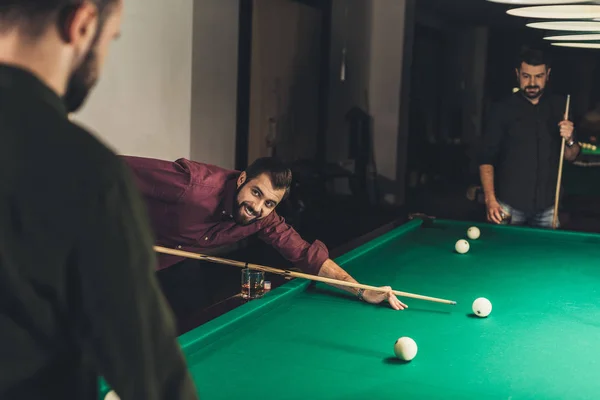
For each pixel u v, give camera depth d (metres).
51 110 0.65
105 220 0.63
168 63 4.14
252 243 5.31
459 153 10.50
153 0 3.94
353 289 2.22
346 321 1.98
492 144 4.13
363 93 7.42
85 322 0.64
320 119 7.14
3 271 0.62
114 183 0.64
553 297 2.33
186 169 2.39
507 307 2.18
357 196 7.36
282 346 1.73
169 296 3.62
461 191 9.27
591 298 2.32
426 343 1.80
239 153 5.30
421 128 9.54
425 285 2.44
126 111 3.82
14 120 0.63
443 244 3.20
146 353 0.66
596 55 10.02
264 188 2.25
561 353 1.75
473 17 9.86
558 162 4.13
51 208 0.62
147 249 0.67
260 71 5.96
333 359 1.65
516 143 4.11
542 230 3.45
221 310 1.91
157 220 2.49
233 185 2.42
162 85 4.11
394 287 2.40
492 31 10.88
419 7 8.99
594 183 8.09
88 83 0.72
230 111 5.14
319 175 6.82
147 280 0.67
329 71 7.19
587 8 2.79
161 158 4.17
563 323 2.02
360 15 7.28
